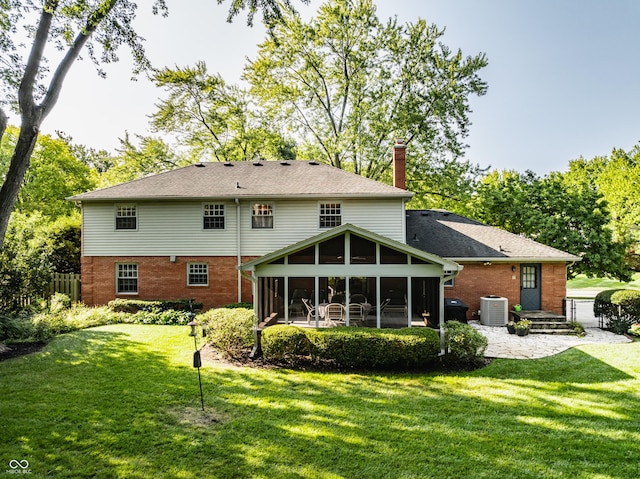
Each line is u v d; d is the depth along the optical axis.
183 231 16.92
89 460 5.00
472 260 16.02
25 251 13.35
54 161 30.83
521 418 6.49
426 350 9.19
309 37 24.92
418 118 23.64
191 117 29.38
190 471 4.77
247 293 16.70
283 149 35.19
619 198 28.70
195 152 30.11
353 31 25.08
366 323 12.45
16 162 9.20
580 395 7.61
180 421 6.25
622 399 7.36
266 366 9.53
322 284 15.95
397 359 9.20
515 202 22.06
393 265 10.92
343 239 11.26
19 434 5.66
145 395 7.34
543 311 15.94
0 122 8.89
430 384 8.33
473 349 9.59
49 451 5.20
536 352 11.01
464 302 16.45
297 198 16.42
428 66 24.45
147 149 29.16
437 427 6.11
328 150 26.77
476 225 18.78
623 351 10.98
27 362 9.32
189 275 17.03
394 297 15.73
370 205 16.44
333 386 8.16
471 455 5.22
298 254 11.28
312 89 26.89
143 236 17.00
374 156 23.81
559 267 16.23
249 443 5.52
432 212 20.56
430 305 13.73
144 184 17.61
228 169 19.22
